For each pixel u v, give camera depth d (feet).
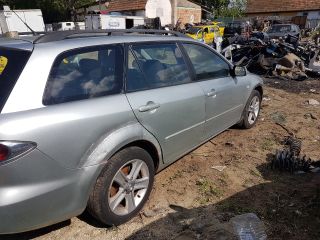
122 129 9.19
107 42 9.67
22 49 8.14
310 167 13.65
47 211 7.95
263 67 36.19
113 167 9.02
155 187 12.08
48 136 7.60
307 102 24.90
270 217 10.37
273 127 18.79
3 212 7.29
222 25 87.66
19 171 7.29
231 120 15.90
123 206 9.98
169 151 11.50
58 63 8.30
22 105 7.47
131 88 9.87
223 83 14.33
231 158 14.66
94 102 8.70
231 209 10.82
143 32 11.91
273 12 133.28
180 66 12.14
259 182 12.58
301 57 38.37
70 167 8.11
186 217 10.39
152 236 9.51
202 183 12.34
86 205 8.82
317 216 10.37
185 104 11.67
